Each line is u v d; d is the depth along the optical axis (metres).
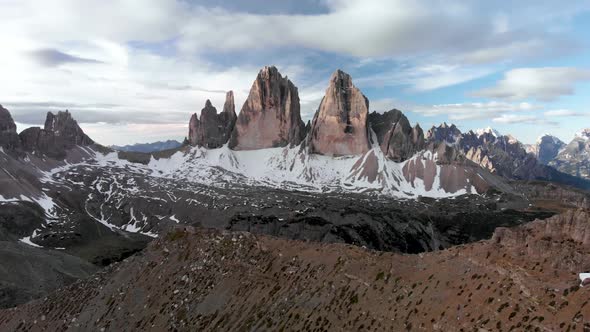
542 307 66.69
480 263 83.50
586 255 71.75
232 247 133.38
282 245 126.38
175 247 145.00
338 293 99.56
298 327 97.38
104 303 136.62
